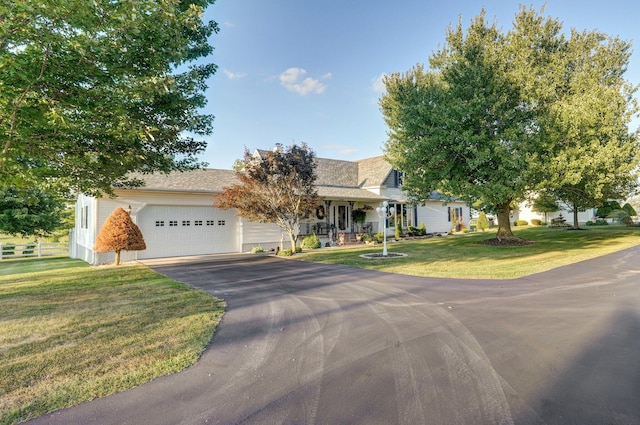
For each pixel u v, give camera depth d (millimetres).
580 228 25906
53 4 4176
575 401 2803
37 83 5043
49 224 22531
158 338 4457
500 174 14188
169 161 8172
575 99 14555
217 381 3268
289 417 2643
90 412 2760
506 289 7098
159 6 4953
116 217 12531
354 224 22328
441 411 2686
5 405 2867
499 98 14617
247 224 17125
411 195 18281
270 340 4363
